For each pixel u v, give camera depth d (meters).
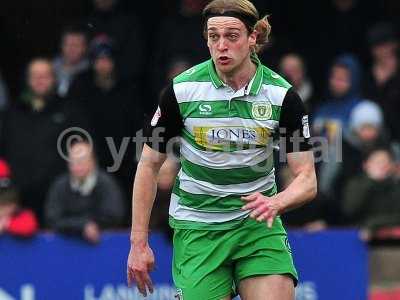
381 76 33.12
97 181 27.88
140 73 33.06
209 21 17.89
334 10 35.62
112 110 30.30
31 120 29.62
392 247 28.78
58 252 27.22
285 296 18.25
